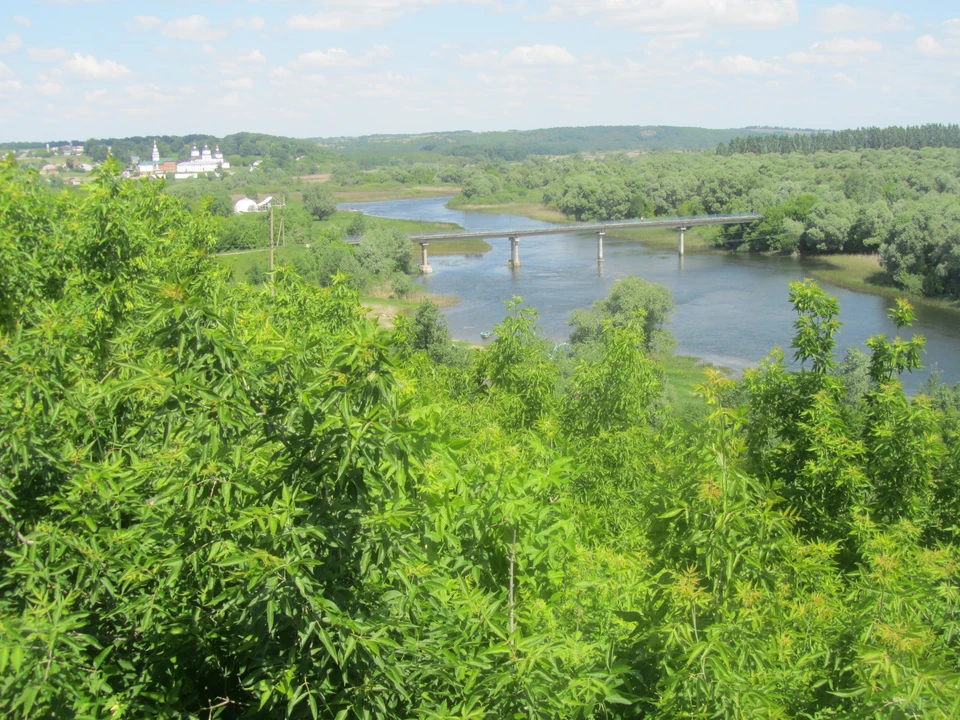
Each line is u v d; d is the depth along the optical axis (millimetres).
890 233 82875
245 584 5242
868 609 6211
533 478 6707
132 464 6699
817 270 87062
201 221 16859
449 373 21656
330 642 5086
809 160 160750
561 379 39406
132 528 6219
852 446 10281
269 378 5672
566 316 69000
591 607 7273
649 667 6160
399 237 91188
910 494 10430
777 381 11586
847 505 10305
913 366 11734
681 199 138000
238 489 5602
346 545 5285
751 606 5934
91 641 5203
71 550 6004
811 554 8414
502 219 147750
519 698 5316
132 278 12688
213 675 6359
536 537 6645
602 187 142125
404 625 5402
